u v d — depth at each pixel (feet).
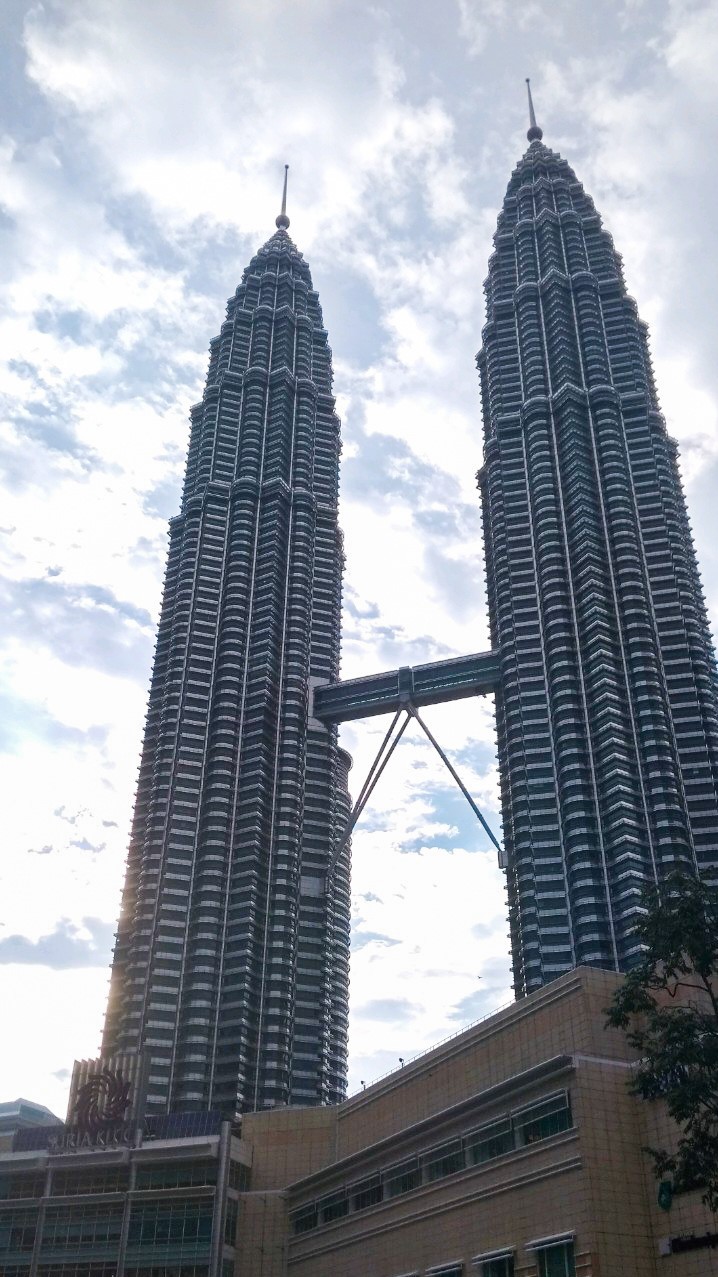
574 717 631.97
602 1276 205.05
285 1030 604.08
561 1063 229.66
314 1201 321.73
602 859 577.43
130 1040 583.58
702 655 654.94
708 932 172.04
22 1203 347.77
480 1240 240.73
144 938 620.08
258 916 634.84
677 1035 167.43
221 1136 341.41
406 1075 301.02
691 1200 206.49
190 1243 322.96
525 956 568.82
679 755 613.52
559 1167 222.69
